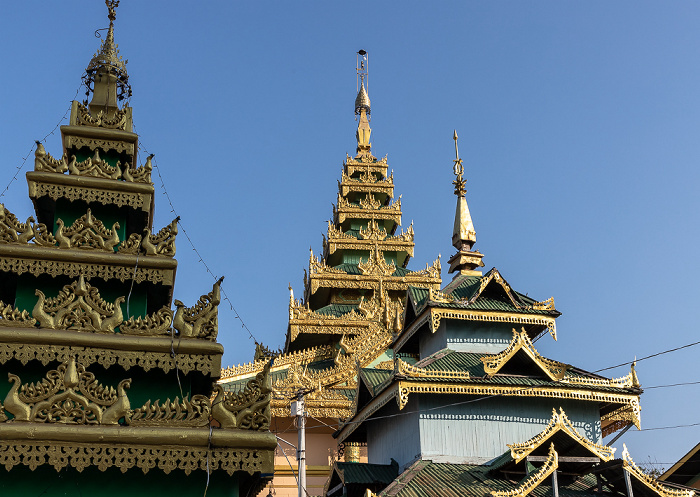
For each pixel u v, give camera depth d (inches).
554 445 1123.9
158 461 609.6
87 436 596.1
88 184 753.6
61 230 704.4
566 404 1305.4
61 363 640.4
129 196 761.6
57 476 607.8
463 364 1315.2
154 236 729.0
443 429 1243.8
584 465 1142.3
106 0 909.2
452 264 1571.1
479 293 1419.8
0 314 635.5
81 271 695.1
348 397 1873.8
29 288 699.4
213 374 658.2
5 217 698.8
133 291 719.1
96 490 610.5
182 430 617.3
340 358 1974.7
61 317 645.9
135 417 616.1
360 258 2559.1
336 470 1278.3
